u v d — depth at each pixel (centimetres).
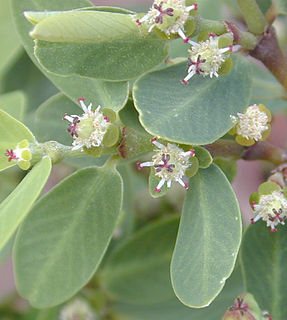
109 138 11
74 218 12
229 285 14
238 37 12
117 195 12
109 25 11
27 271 12
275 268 13
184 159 11
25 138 11
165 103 11
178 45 14
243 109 12
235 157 12
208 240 11
